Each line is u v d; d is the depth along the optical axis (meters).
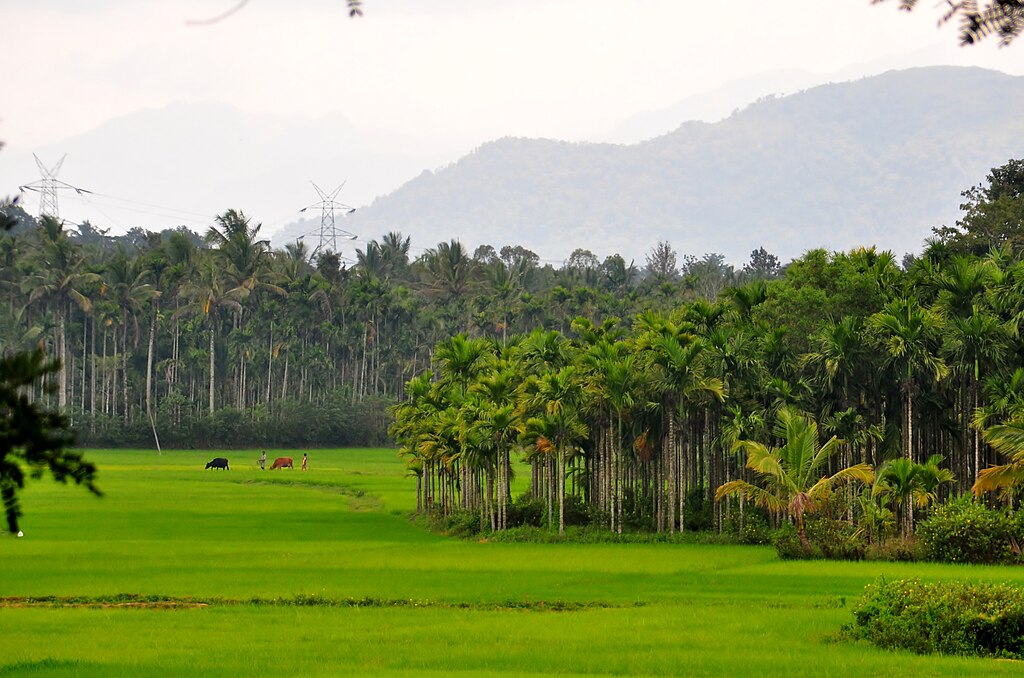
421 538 157.38
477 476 182.38
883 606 72.25
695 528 169.75
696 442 183.25
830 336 153.25
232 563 120.88
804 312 170.62
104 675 61.75
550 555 132.12
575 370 169.62
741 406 163.00
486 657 67.12
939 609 70.00
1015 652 68.06
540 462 190.00
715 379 158.88
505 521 169.62
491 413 167.38
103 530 161.75
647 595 96.38
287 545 142.62
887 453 155.12
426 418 196.38
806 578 108.56
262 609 87.81
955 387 162.50
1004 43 13.10
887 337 149.62
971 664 63.66
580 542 156.00
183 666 64.38
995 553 121.00
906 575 109.00
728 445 164.38
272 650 69.88
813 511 131.50
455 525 169.50
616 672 62.69
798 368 165.12
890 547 127.12
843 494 140.12
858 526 135.25
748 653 67.56
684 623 79.69
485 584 103.62
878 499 150.25
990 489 113.38
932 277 166.00
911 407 156.50
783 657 66.06
